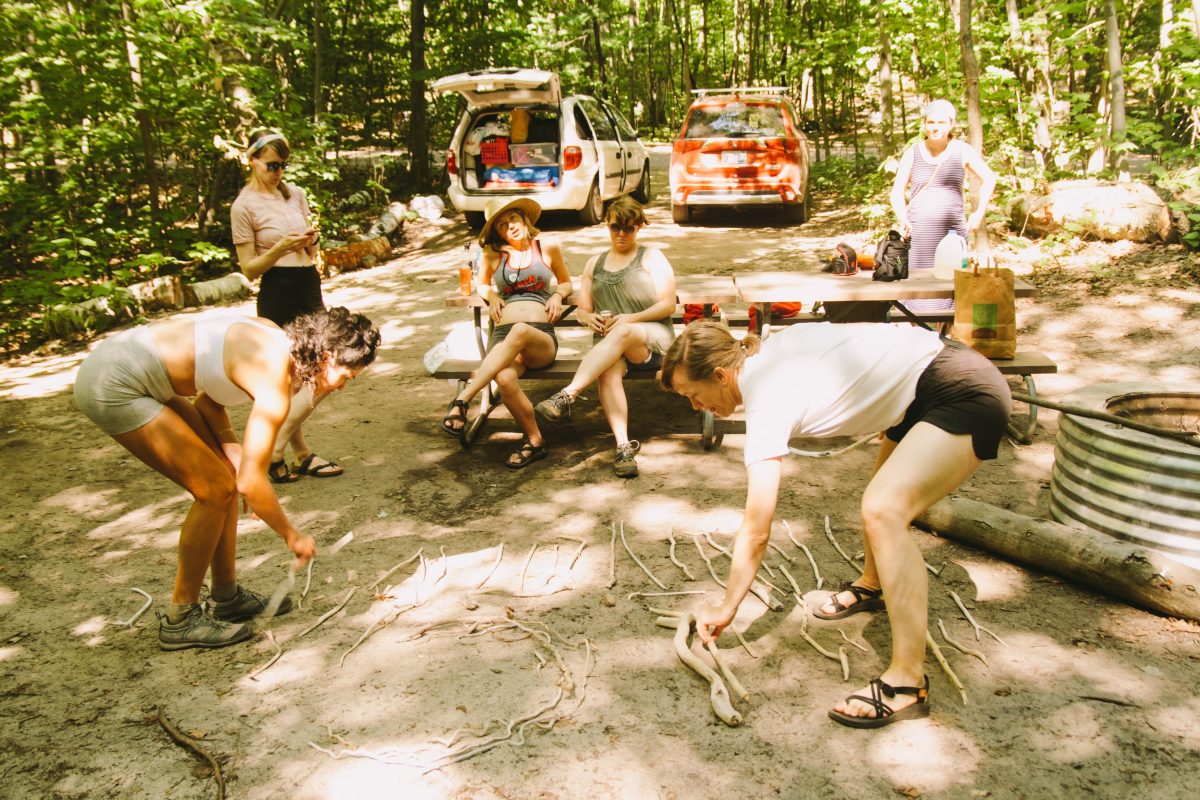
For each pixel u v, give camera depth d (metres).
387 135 16.73
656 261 4.75
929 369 2.55
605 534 3.85
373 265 10.57
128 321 8.38
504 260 5.00
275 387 2.74
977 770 2.38
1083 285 7.04
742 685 2.77
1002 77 9.12
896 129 18.50
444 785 2.38
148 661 3.02
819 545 3.68
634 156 13.59
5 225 9.73
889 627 3.09
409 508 4.17
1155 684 2.71
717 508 4.06
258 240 4.50
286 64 14.47
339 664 2.95
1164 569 3.05
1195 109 9.18
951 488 2.51
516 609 3.26
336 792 2.37
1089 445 3.46
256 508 2.78
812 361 2.57
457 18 15.40
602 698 2.73
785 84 20.36
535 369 4.79
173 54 9.55
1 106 9.31
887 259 4.79
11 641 3.17
